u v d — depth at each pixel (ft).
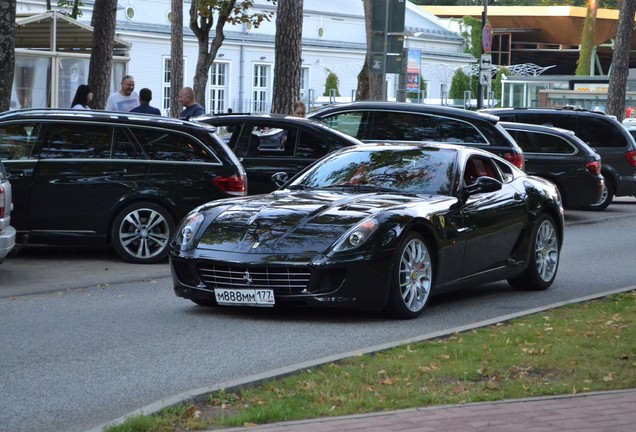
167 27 198.08
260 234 41.11
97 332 39.22
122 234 58.54
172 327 40.34
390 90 239.30
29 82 110.22
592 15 265.54
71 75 113.39
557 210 52.29
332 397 28.45
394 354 34.63
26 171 57.26
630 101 204.13
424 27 271.28
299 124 67.92
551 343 37.01
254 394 28.89
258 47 215.10
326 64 233.35
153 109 83.61
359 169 46.88
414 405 27.76
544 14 344.90
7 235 48.42
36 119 58.03
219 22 119.14
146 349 36.22
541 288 51.78
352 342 37.99
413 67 111.75
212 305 44.88
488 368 32.78
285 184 47.19
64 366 33.47
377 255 40.63
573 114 98.99
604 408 27.17
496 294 50.60
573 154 88.63
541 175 89.15
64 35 117.91
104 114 58.85
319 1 241.35
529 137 89.71
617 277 56.70
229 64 209.97
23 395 29.78
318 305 40.19
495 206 47.50
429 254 43.29
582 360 34.27
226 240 41.37
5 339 37.76
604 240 75.36
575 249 69.77
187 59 201.05
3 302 46.19
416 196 44.75
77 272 55.57
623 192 99.04
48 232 57.72
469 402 28.07
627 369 32.94
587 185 88.38
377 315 43.52
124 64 116.78
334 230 40.70
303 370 31.81
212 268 41.42
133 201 58.59
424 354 34.68
